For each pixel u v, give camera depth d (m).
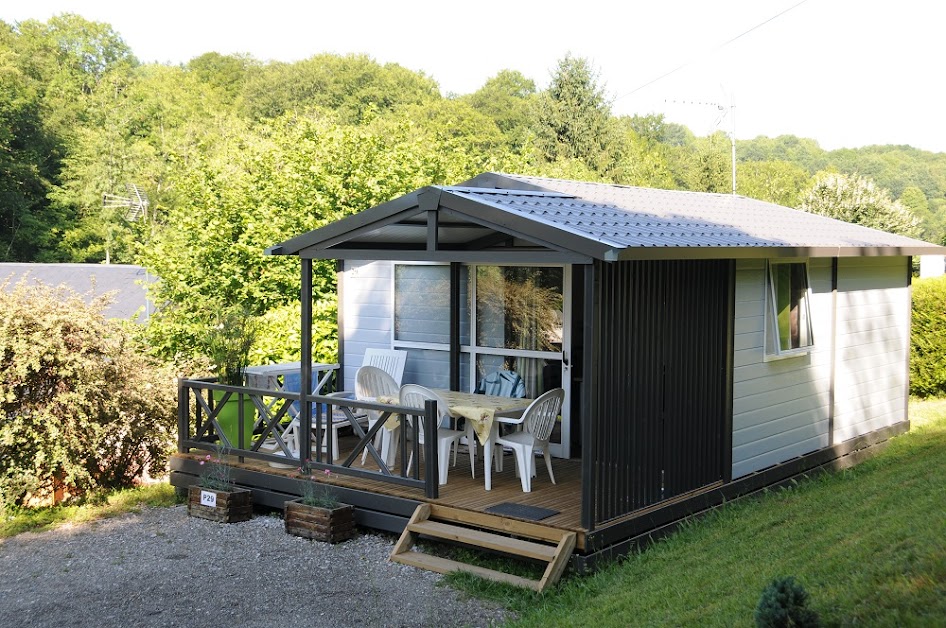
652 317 7.64
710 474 8.57
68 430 9.79
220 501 8.90
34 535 8.75
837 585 5.38
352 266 11.20
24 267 30.62
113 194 42.09
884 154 65.19
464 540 7.24
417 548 7.68
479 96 50.22
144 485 10.98
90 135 43.50
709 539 7.41
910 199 60.97
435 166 18.12
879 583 5.23
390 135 20.17
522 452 8.02
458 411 8.22
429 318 10.52
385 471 8.25
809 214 13.45
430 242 7.73
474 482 8.49
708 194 13.32
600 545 6.93
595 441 6.94
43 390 9.97
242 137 26.84
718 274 8.59
